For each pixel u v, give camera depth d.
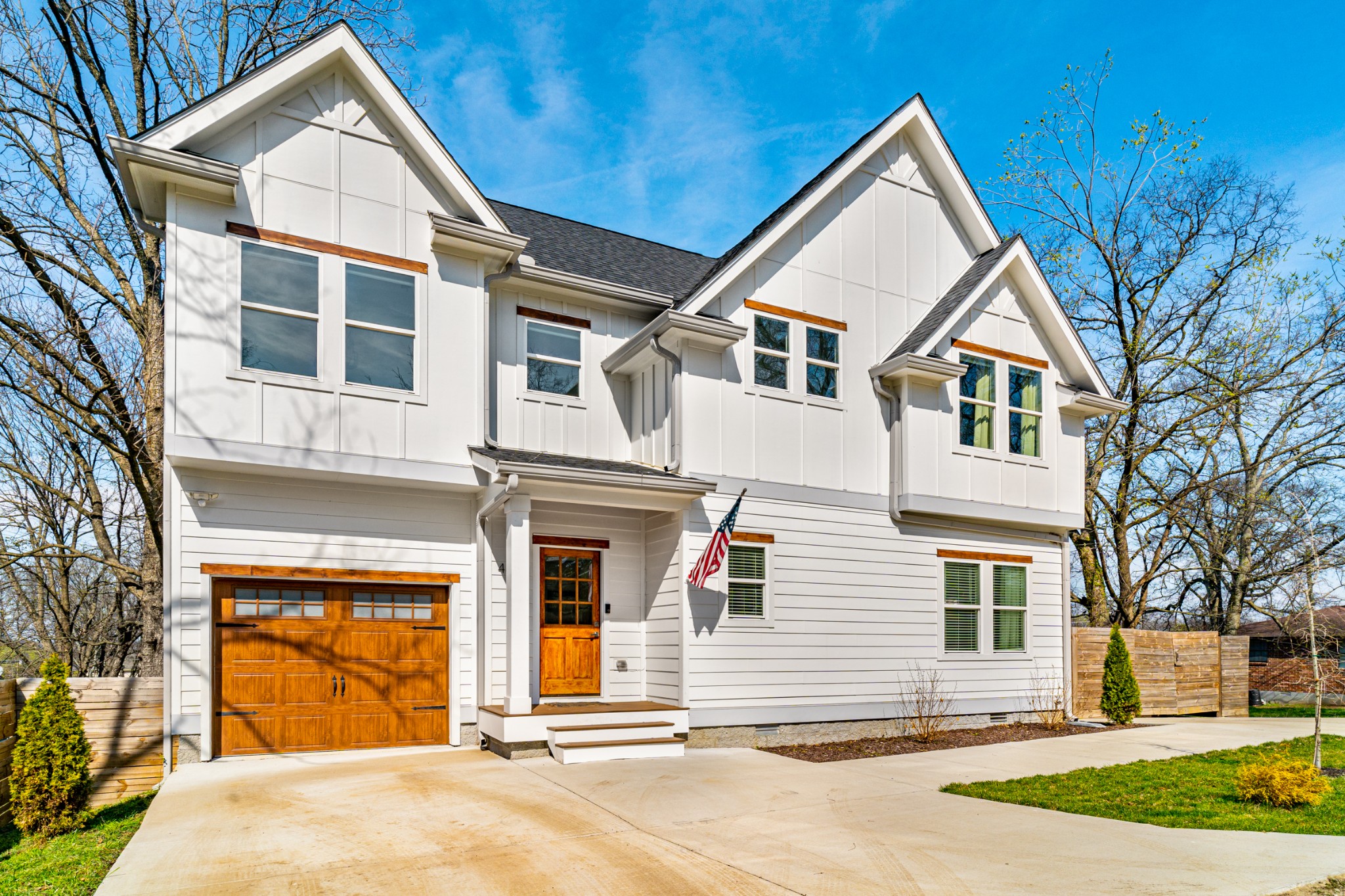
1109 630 17.00
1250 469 24.81
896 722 14.13
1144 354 24.48
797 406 13.92
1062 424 16.69
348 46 11.37
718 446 13.02
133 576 16.91
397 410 11.36
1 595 23.38
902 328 15.41
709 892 6.04
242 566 10.61
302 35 18.03
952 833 7.67
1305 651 22.08
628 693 13.23
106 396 16.45
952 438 15.04
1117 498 25.09
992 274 15.34
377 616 11.51
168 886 6.04
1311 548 12.47
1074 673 16.50
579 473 11.24
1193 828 7.92
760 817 8.22
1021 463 15.88
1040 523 15.95
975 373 15.62
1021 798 9.17
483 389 12.05
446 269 11.99
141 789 10.05
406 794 8.76
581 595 13.13
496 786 9.17
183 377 10.10
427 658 11.76
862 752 12.45
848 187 15.10
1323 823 8.09
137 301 16.64
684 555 12.48
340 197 11.36
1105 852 7.04
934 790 9.60
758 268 13.84
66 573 21.98
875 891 6.04
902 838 7.50
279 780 9.34
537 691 12.46
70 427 18.38
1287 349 23.80
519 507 11.16
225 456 10.17
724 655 12.68
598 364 14.13
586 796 8.88
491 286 13.12
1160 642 18.09
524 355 13.36
